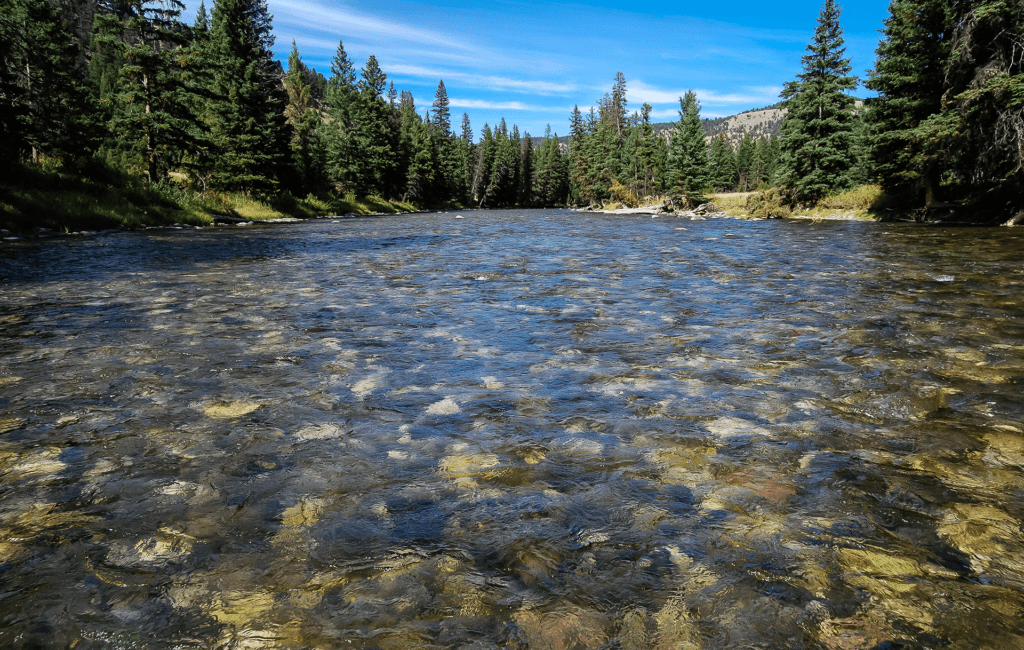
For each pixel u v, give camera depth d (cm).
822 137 3925
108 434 334
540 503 255
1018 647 168
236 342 556
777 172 4222
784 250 1484
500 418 359
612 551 220
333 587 200
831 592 195
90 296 820
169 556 218
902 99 2695
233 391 412
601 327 623
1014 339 542
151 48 2995
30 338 569
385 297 820
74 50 3588
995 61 2216
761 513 245
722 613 185
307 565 212
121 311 711
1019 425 336
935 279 930
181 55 3066
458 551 220
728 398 393
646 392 407
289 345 545
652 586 199
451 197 9950
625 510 249
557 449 312
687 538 228
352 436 331
